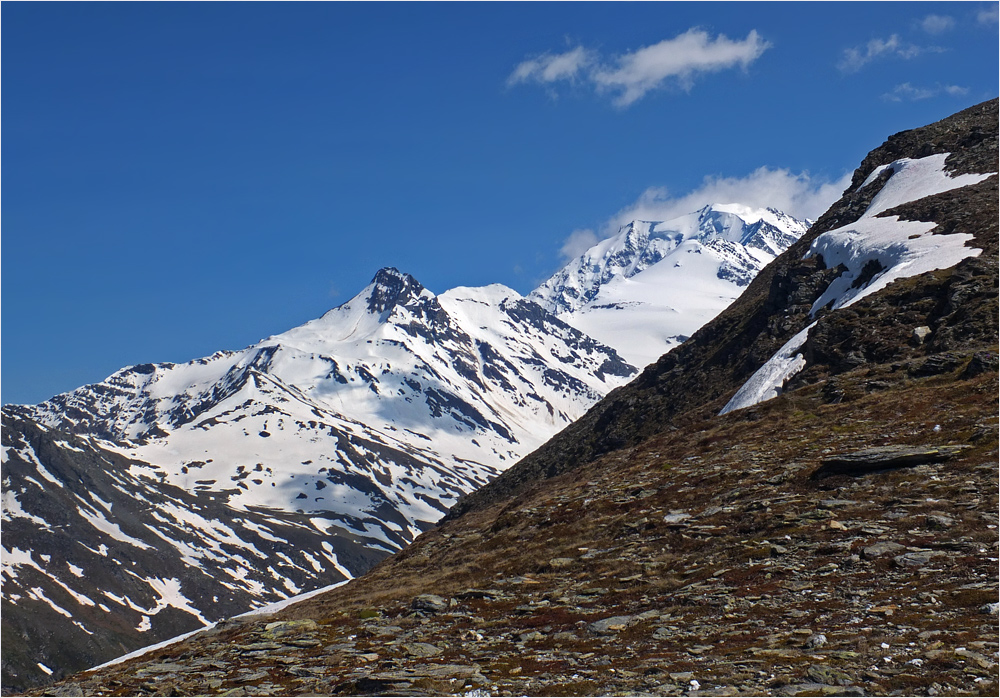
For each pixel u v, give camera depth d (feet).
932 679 56.95
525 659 78.13
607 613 91.20
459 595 113.19
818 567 89.51
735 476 138.82
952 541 87.30
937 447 118.83
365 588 150.30
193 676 88.58
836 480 119.65
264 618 132.77
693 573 98.63
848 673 60.08
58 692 91.40
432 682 73.20
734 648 70.64
